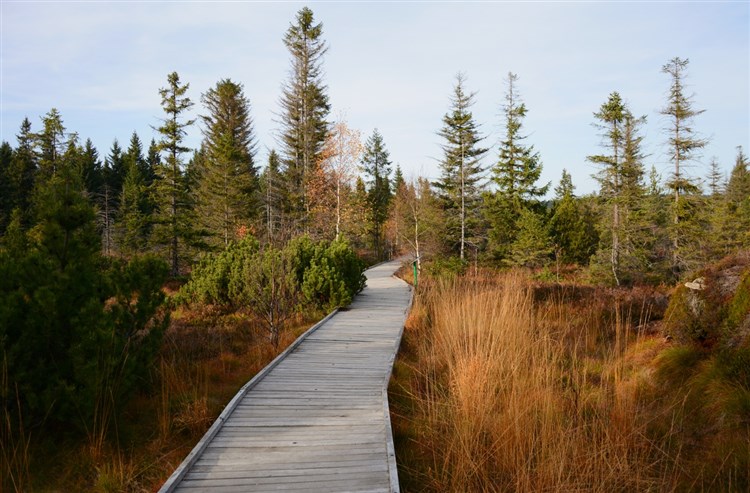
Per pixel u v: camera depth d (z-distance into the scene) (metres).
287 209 28.64
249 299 9.38
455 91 27.41
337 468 3.70
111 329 4.53
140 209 41.97
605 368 6.05
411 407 5.29
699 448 4.22
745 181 38.00
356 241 39.03
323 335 8.66
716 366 5.26
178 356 6.83
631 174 23.55
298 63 33.62
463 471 3.75
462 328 7.12
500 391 5.02
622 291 11.62
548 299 10.72
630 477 3.71
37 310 4.24
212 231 24.80
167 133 22.16
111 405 4.43
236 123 35.53
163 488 3.28
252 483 3.46
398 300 13.45
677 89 21.39
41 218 4.92
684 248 20.58
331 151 28.56
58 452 4.12
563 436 3.97
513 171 28.14
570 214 26.91
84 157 49.28
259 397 5.34
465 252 26.66
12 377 3.97
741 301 5.84
